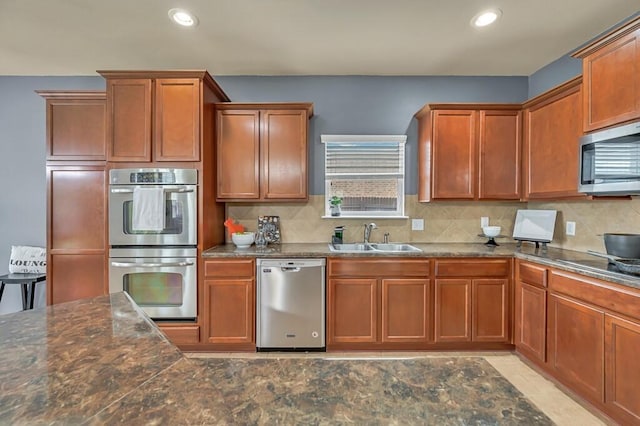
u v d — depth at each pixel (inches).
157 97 105.7
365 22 95.2
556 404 80.1
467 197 118.6
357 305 107.0
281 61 120.0
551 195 104.0
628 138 73.7
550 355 90.4
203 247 107.4
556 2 86.0
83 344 35.0
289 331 106.4
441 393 27.7
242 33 101.0
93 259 110.5
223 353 107.3
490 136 118.0
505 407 25.6
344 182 134.6
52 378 27.9
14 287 133.8
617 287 69.9
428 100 133.3
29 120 132.0
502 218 133.1
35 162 132.3
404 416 24.4
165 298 106.9
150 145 105.8
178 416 23.0
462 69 127.3
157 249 105.7
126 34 101.8
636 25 71.7
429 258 107.0
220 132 118.2
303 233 132.8
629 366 67.4
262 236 125.6
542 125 108.2
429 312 107.1
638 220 89.3
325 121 133.1
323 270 106.2
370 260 106.7
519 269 104.3
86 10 89.8
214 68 125.7
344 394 27.6
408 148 133.7
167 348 34.2
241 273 106.0
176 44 107.8
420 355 106.4
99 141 110.0
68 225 110.5
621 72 75.6
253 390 28.3
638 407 65.7
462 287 107.1
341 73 130.8
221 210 128.1
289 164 119.6
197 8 88.8
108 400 24.7
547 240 112.9
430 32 100.5
